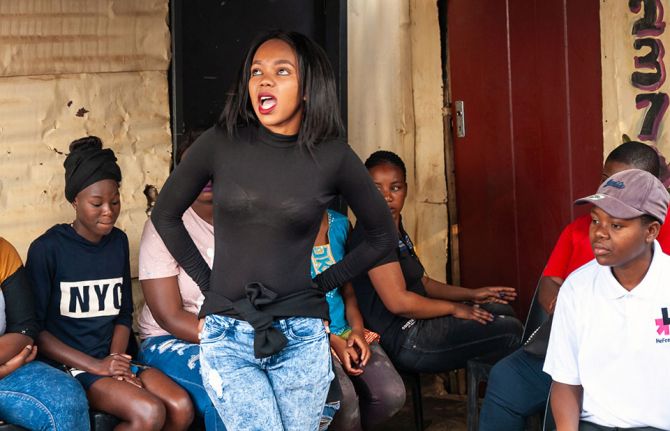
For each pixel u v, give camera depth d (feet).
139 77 15.02
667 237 11.69
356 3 17.80
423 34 17.87
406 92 17.85
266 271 9.05
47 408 10.78
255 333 8.94
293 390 9.30
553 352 9.75
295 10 16.53
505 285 17.22
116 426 11.60
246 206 8.91
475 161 17.65
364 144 18.11
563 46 15.57
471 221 17.89
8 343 11.16
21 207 14.01
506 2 16.60
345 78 17.10
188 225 12.88
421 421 14.83
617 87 14.89
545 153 16.08
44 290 11.99
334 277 9.86
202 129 15.10
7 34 13.70
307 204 9.00
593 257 12.58
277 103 8.83
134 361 12.78
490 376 11.91
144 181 15.16
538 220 16.33
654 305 9.23
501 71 16.83
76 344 12.25
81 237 12.32
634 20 14.67
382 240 9.74
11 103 13.83
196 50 15.55
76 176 11.98
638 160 12.08
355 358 12.61
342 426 12.30
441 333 14.14
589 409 9.65
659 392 9.32
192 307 12.68
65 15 14.20
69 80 14.32
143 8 14.93
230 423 9.18
